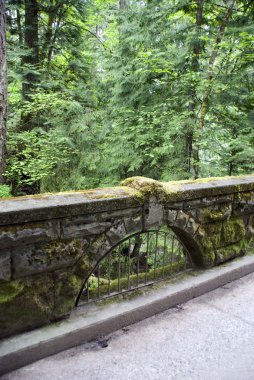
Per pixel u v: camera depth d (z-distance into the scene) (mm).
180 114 5617
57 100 6715
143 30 5875
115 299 2398
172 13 5793
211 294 2777
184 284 2689
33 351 1860
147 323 2320
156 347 2053
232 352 2021
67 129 7125
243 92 5992
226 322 2352
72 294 2119
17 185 6895
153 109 5906
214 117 6508
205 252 2938
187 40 5586
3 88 4895
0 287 1815
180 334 2195
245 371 1856
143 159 6000
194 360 1941
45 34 8688
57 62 9344
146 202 2336
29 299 1923
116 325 2211
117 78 6234
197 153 5910
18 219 1762
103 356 1955
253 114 6133
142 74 5773
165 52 5543
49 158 6594
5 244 1758
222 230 3092
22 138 6352
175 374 1824
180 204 2607
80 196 2094
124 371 1836
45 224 1895
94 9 9453
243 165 5816
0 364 1754
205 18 6152
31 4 7848
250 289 2881
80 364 1880
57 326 2033
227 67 5781
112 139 6293
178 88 5879
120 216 2240
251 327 2293
